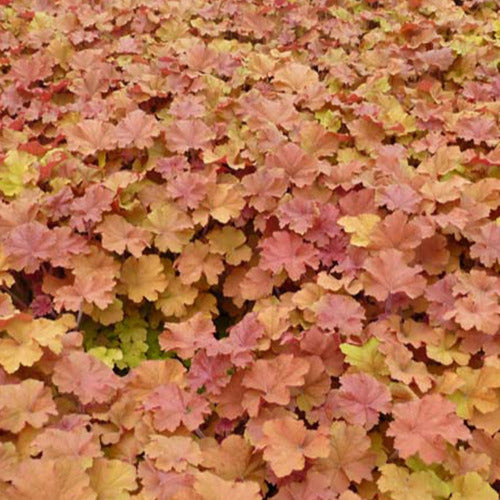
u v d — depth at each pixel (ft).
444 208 5.30
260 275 5.21
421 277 4.82
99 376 4.53
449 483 4.19
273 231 5.43
